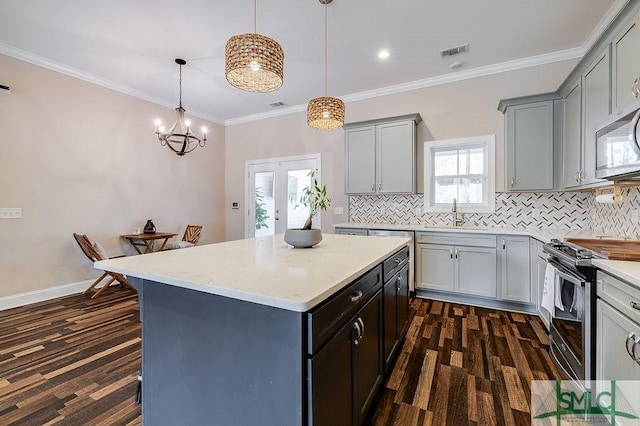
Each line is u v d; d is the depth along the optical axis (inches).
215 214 228.8
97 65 144.3
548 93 123.1
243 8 102.6
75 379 78.0
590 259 65.8
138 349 94.0
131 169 174.2
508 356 90.1
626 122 63.2
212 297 46.3
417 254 143.7
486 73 147.9
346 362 50.1
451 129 156.5
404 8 102.8
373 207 178.4
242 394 43.8
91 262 157.1
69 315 121.8
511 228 141.2
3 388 74.2
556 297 81.7
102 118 160.1
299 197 204.2
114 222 166.4
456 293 136.5
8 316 120.3
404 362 87.0
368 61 140.3
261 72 78.0
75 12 105.0
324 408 42.4
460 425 62.6
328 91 176.6
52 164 141.7
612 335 58.3
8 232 129.1
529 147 128.1
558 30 115.9
